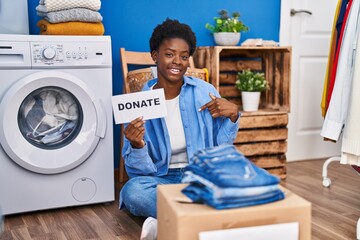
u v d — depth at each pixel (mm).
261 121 2732
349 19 2014
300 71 3236
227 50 2945
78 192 2195
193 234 1022
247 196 1053
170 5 2842
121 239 1846
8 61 1981
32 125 2094
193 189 1111
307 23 3203
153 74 2420
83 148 2135
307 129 3324
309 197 2432
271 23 3117
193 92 1818
